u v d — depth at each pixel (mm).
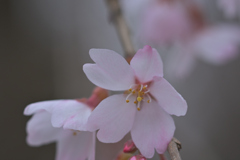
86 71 175
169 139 174
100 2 349
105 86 177
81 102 186
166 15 261
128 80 179
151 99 179
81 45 351
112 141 176
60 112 180
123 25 229
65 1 350
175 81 342
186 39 265
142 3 269
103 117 176
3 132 350
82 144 194
